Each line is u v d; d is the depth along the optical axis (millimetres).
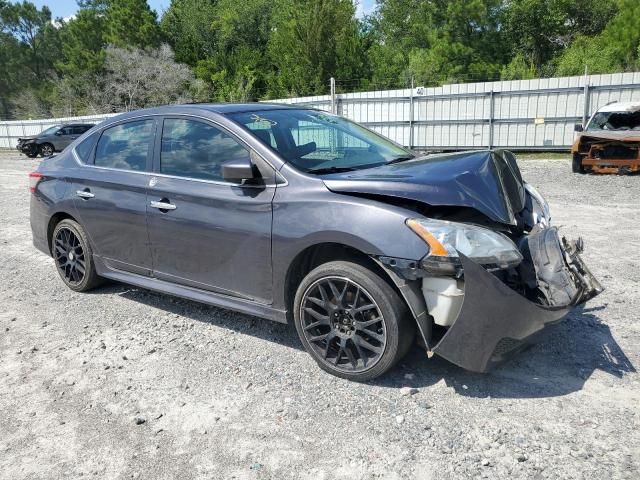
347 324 3420
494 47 38344
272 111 4336
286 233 3498
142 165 4477
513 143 19391
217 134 4023
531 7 39062
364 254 3406
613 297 4672
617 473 2543
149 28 45656
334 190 3406
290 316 3723
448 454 2730
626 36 31281
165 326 4434
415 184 3217
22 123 35500
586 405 3088
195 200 3986
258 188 3684
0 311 4941
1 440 3014
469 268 2936
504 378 3410
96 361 3875
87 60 44906
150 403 3309
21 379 3668
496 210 3193
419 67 36812
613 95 17609
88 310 4859
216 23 52062
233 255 3826
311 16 36156
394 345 3234
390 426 2973
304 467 2689
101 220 4742
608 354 3658
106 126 4961
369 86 36562
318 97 22547
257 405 3236
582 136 12922
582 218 7988
